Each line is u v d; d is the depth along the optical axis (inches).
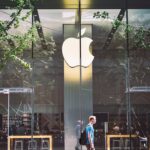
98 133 847.1
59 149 843.4
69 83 856.9
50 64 856.9
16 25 711.7
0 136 844.6
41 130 845.2
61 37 861.8
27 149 841.5
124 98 853.8
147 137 845.2
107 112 851.4
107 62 860.6
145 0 861.8
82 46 863.1
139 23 860.6
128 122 848.9
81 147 842.2
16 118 845.8
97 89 856.3
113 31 862.5
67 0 858.8
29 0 705.0
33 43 855.7
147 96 853.2
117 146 844.6
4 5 839.7
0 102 848.3
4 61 689.0
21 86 850.8
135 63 858.1
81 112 852.0
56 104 852.0
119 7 861.8
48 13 861.8
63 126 848.3
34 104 848.3
